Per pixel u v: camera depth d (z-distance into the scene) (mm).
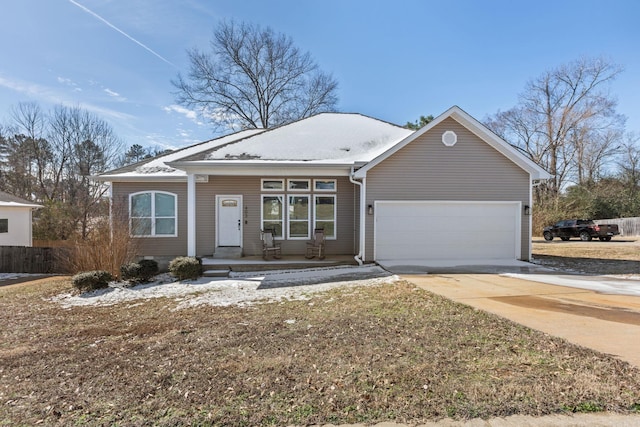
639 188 30250
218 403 2824
